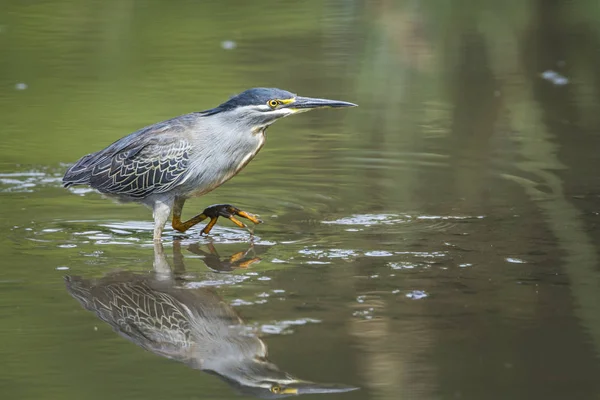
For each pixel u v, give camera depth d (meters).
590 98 19.00
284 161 15.36
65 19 27.28
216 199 13.34
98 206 13.10
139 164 11.63
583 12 25.98
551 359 7.60
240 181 14.27
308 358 7.76
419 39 24.28
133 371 7.60
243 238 11.40
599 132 16.55
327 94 19.67
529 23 25.25
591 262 10.05
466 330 8.24
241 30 26.09
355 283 9.53
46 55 23.16
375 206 12.76
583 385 7.14
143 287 9.55
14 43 24.30
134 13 28.14
